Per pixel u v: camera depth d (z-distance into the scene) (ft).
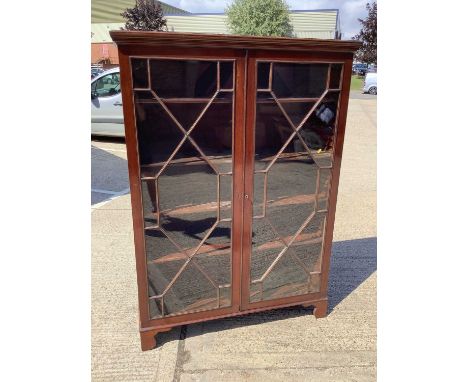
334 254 10.80
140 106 5.74
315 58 6.25
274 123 6.43
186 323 7.12
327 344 7.25
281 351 7.08
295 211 7.13
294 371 6.62
